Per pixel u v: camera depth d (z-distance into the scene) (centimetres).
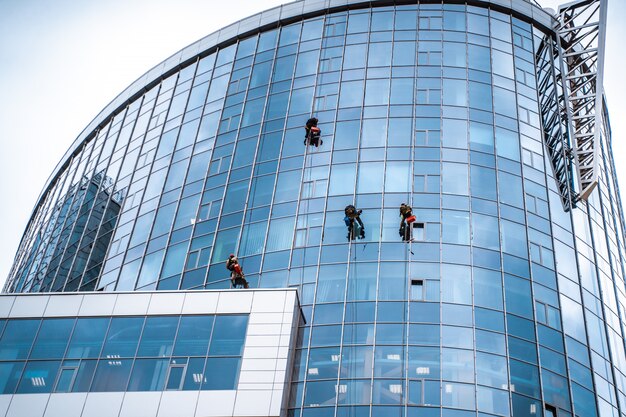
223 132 5903
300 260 4762
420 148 5162
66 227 6838
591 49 5831
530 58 5903
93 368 4028
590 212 5456
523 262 4700
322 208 4984
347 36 6016
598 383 4478
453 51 5744
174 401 3809
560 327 4528
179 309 4184
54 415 3856
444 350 4172
